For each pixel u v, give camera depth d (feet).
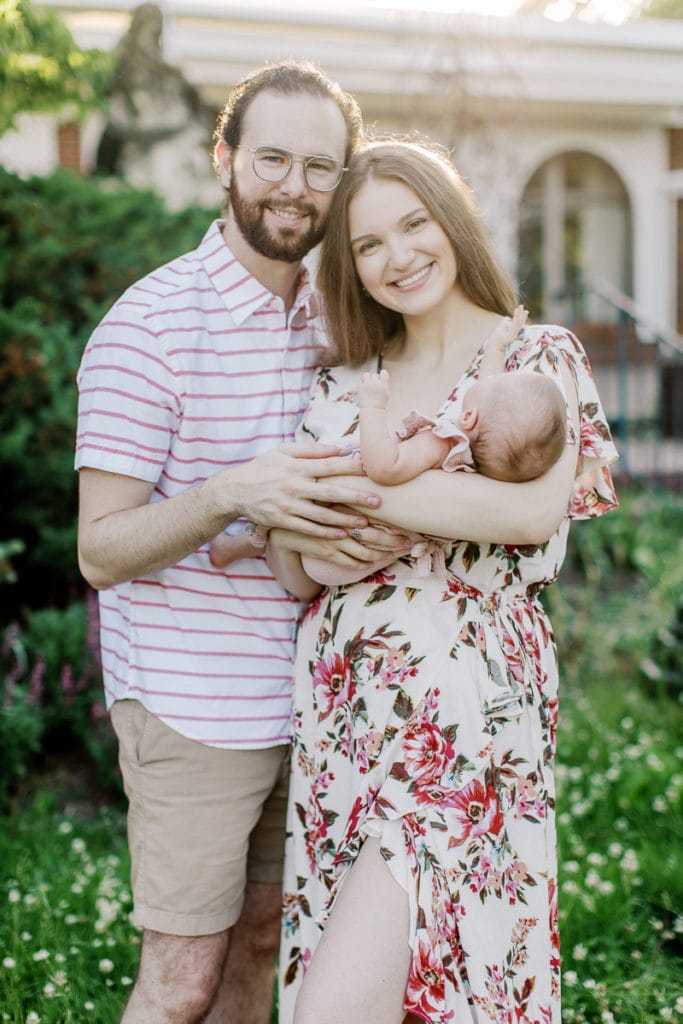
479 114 22.81
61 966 8.43
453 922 6.04
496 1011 6.11
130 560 6.63
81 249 17.08
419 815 6.11
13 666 14.08
